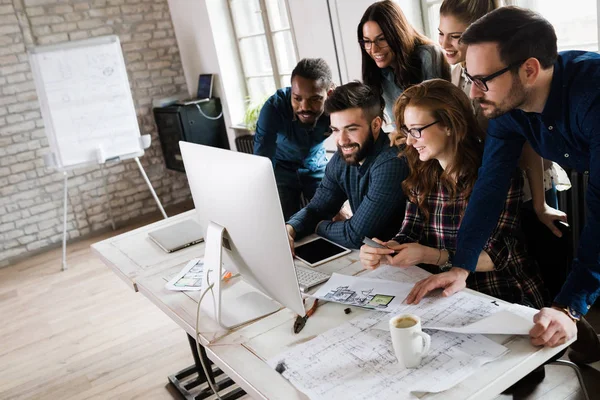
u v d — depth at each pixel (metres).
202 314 1.86
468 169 1.92
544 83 1.52
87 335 3.80
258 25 5.50
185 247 2.51
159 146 6.50
